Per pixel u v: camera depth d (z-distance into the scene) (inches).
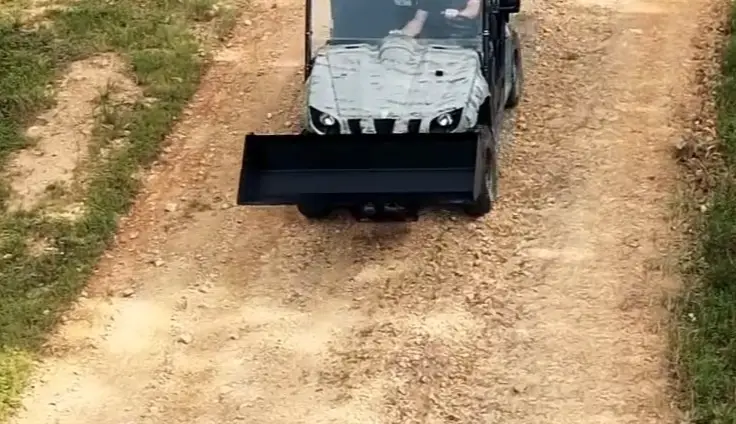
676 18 508.7
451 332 326.0
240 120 449.1
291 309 341.1
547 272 347.3
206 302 346.9
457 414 297.7
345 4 371.2
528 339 321.7
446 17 369.1
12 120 451.8
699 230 355.9
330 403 304.7
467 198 332.8
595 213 373.1
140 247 374.9
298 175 337.1
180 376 318.3
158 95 466.6
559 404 299.0
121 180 408.2
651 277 340.8
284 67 489.7
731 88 433.4
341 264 358.3
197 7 542.3
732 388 291.1
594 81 457.1
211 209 392.8
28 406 309.4
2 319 336.8
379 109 342.3
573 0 531.2
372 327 330.3
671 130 418.0
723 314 315.3
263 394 309.7
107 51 504.1
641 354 313.0
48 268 361.7
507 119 430.0
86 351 329.4
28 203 398.9
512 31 429.4
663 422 290.0
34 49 506.6
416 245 362.9
